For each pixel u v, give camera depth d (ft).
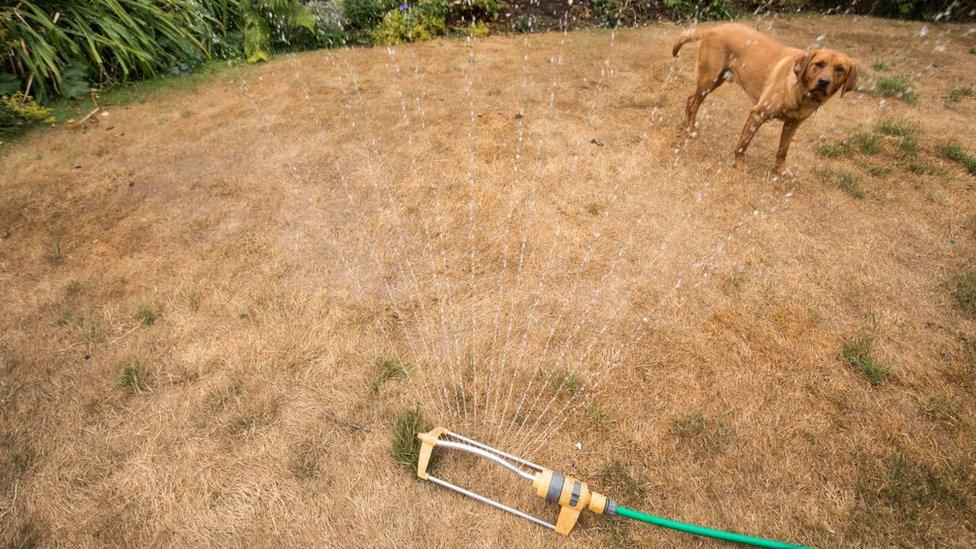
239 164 12.51
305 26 18.69
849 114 14.80
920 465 6.21
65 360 7.51
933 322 8.23
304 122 14.44
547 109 15.11
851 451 6.40
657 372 7.43
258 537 5.56
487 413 6.85
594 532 5.66
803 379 7.33
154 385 7.16
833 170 12.19
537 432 6.62
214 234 10.18
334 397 7.04
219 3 19.72
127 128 14.15
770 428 6.68
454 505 5.88
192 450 6.37
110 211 10.84
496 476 6.19
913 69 18.13
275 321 8.19
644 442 6.52
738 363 7.57
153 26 17.66
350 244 9.93
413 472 6.16
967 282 8.91
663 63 18.65
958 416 6.73
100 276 9.11
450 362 7.57
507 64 18.43
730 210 10.87
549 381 7.28
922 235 10.16
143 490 5.95
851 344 7.77
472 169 12.23
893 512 5.77
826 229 10.36
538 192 11.41
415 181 11.79
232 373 7.33
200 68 18.20
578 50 19.79
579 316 8.37
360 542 5.53
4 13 14.62
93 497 5.88
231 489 5.98
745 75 11.52
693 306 8.54
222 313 8.34
